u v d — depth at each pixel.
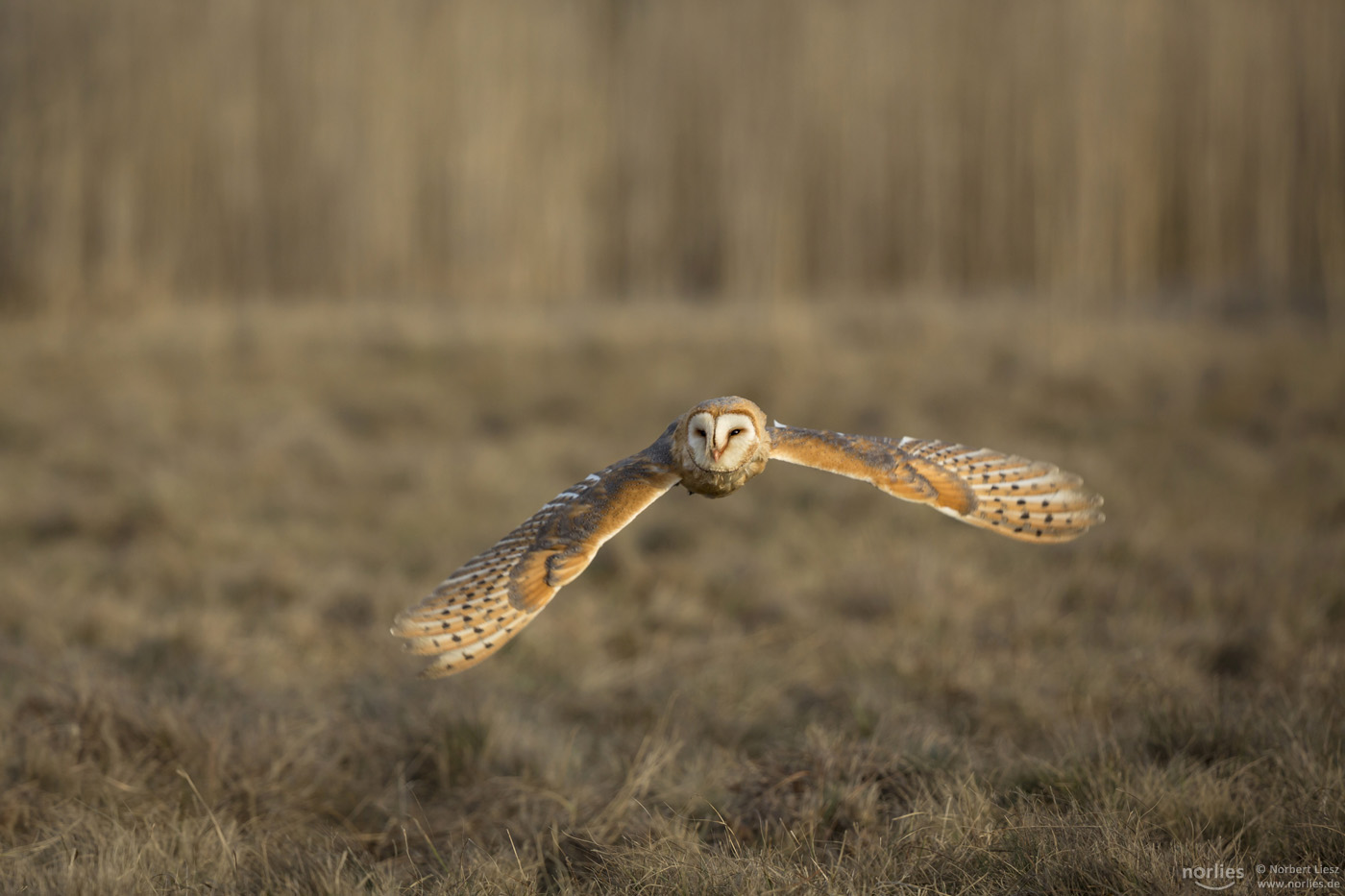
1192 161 43.81
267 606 11.55
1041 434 19.70
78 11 36.56
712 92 46.72
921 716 8.31
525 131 41.91
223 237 39.47
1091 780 6.56
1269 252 41.69
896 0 44.72
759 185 42.53
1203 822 6.13
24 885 5.82
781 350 24.27
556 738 8.09
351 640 10.77
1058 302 33.94
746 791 7.05
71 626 10.50
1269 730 7.18
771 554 13.06
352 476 16.86
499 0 42.44
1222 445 17.92
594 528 3.97
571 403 21.92
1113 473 16.33
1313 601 10.65
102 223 35.88
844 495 15.50
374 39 41.56
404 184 41.62
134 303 33.03
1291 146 42.69
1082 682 8.80
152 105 37.34
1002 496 4.26
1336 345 25.70
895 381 22.66
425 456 17.78
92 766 7.17
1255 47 43.56
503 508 15.45
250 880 6.00
